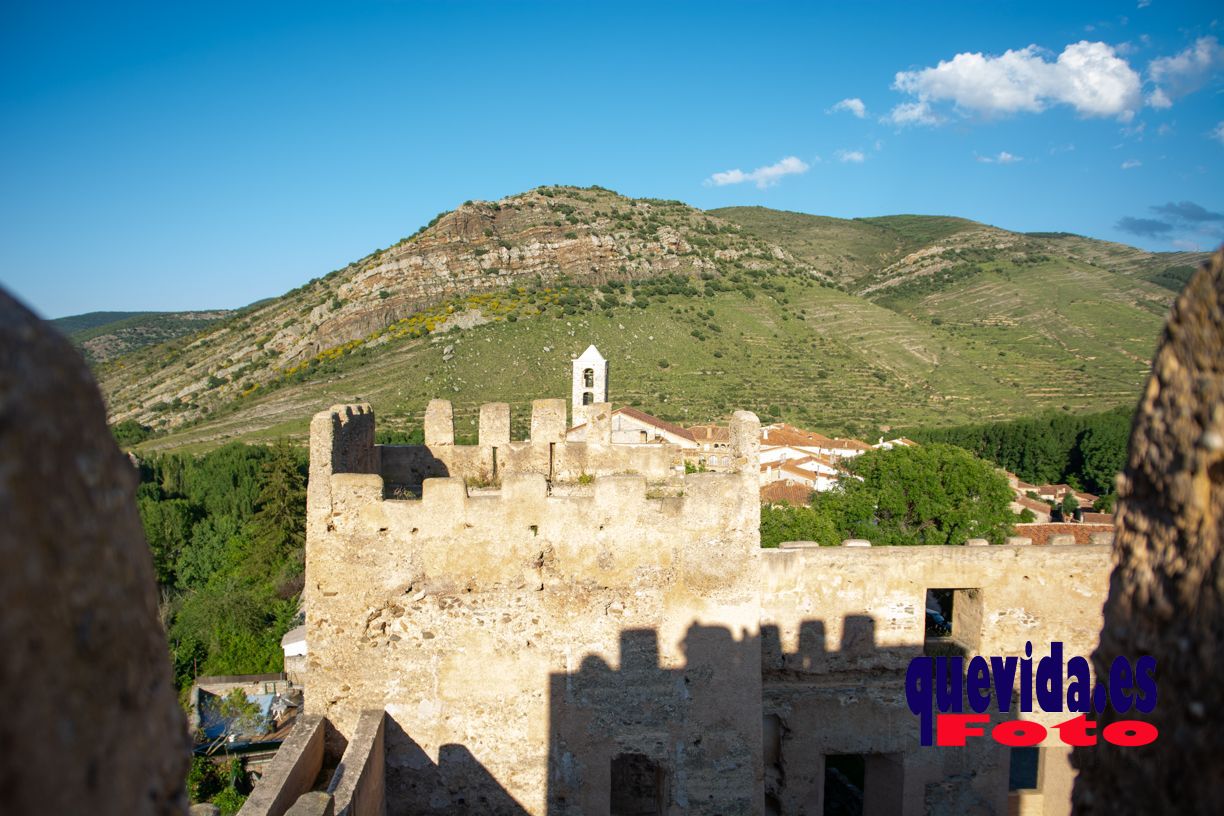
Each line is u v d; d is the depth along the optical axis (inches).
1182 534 221.8
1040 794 749.9
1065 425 3686.0
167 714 200.2
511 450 773.9
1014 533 1758.1
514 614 629.0
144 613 194.9
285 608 2057.1
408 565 621.0
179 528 2593.5
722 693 644.7
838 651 711.1
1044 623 730.8
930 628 1095.0
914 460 1886.1
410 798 630.5
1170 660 221.9
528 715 633.6
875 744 721.6
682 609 639.8
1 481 146.9
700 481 635.5
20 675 145.0
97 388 192.2
